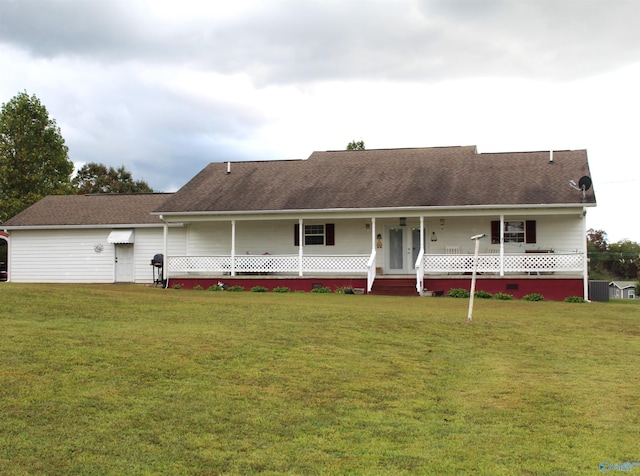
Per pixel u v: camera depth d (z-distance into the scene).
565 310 19.33
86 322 13.38
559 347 13.22
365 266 26.17
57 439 7.08
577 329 15.46
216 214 27.39
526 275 24.81
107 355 10.32
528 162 28.08
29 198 44.97
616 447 7.59
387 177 28.33
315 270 26.61
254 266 27.17
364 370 10.56
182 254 30.39
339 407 8.70
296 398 8.95
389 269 27.95
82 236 31.41
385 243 28.03
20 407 7.88
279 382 9.62
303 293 24.44
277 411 8.40
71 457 6.68
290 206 26.72
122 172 69.88
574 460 7.16
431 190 26.50
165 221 28.05
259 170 30.94
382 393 9.41
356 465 6.86
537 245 26.52
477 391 9.73
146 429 7.52
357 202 26.30
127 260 31.20
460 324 15.23
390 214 25.81
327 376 10.07
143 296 19.02
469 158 29.30
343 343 12.47
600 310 19.66
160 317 14.63
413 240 27.86
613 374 11.00
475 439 7.75
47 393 8.38
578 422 8.44
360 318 15.38
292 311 16.33
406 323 14.98
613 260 75.25
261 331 13.20
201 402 8.52
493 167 28.00
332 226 28.55
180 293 22.67
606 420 8.54
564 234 26.41
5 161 45.81
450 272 26.34
